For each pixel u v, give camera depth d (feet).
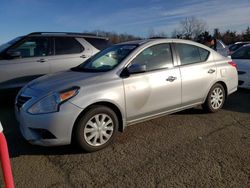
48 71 22.94
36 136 12.75
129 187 10.37
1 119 18.95
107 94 13.44
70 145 14.10
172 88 16.07
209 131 15.85
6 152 6.09
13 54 21.57
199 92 17.72
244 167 11.63
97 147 13.35
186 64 17.13
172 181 10.69
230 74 19.57
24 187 10.50
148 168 11.71
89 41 25.12
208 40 42.73
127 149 13.62
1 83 21.34
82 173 11.44
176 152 13.19
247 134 15.37
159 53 16.05
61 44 23.75
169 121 17.58
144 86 14.79
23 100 13.62
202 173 11.20
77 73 15.05
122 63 14.62
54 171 11.64
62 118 12.34
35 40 22.82
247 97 24.20
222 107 20.72
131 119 14.67
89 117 12.98
